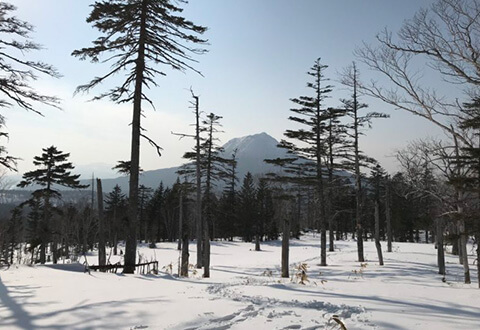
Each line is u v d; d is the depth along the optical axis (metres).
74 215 40.78
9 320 4.99
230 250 39.78
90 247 49.78
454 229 19.64
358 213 23.09
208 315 5.34
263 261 25.91
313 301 6.74
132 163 13.80
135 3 14.11
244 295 7.24
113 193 57.84
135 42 14.16
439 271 17.91
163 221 66.31
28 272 11.96
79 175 32.66
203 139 23.75
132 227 13.41
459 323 5.43
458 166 11.70
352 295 8.16
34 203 32.34
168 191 65.25
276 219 59.00
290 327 4.92
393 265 21.11
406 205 47.78
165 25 14.29
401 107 10.24
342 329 4.83
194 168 25.98
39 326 4.71
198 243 22.64
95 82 13.79
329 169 23.95
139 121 14.07
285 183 23.19
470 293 9.45
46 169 31.11
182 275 14.34
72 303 6.09
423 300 7.65
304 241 54.88
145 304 6.02
